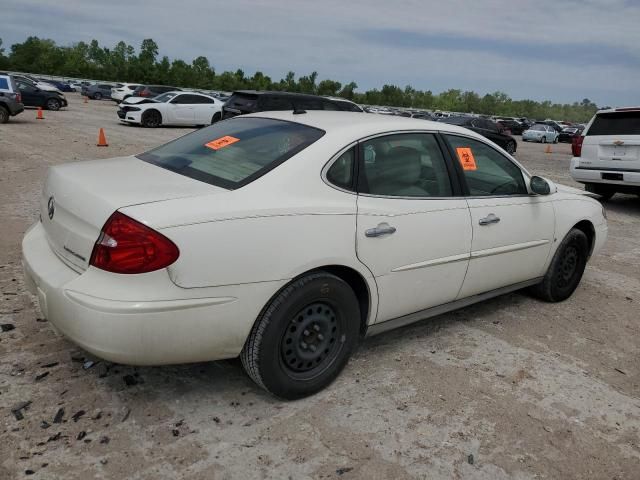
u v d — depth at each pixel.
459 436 2.85
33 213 6.77
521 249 4.25
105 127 20.70
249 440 2.68
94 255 2.50
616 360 3.88
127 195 2.60
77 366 3.21
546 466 2.68
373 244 3.14
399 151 3.46
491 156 4.10
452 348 3.86
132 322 2.40
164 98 22.81
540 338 4.14
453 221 3.62
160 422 2.77
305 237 2.83
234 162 3.07
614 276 5.93
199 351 2.62
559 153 27.53
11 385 2.97
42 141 14.46
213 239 2.53
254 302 2.69
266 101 15.70
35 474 2.35
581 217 4.82
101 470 2.40
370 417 2.95
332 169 3.08
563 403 3.25
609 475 2.66
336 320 3.12
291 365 2.98
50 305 2.61
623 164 9.54
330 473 2.50
